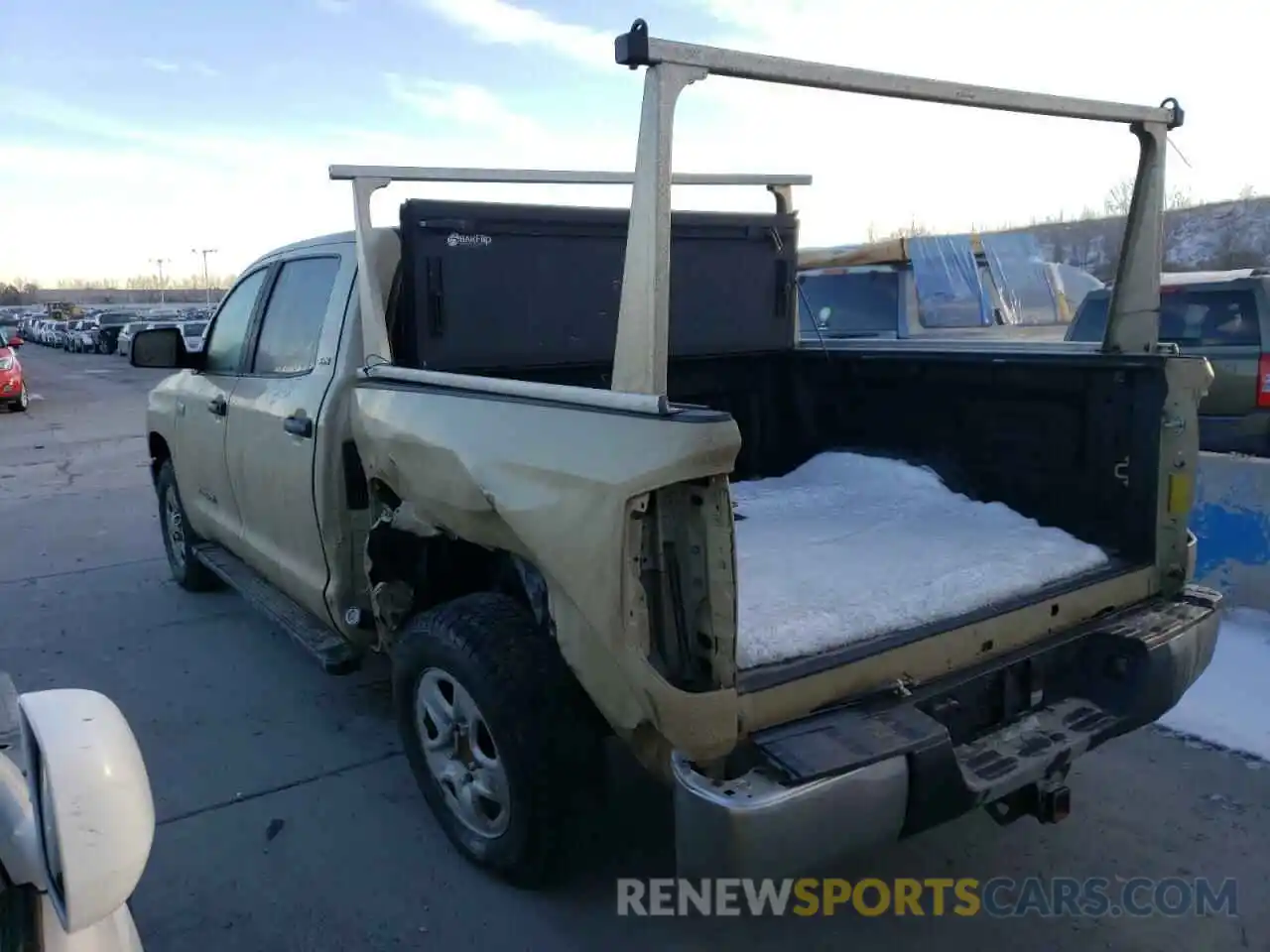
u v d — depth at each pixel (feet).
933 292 31.89
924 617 9.21
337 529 12.20
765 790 7.36
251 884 10.61
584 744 9.32
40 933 5.41
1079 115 10.25
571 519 8.07
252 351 15.06
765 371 15.56
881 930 9.85
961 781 8.14
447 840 11.37
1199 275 26.94
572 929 9.82
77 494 33.24
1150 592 11.14
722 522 7.46
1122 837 11.30
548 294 12.62
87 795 4.56
